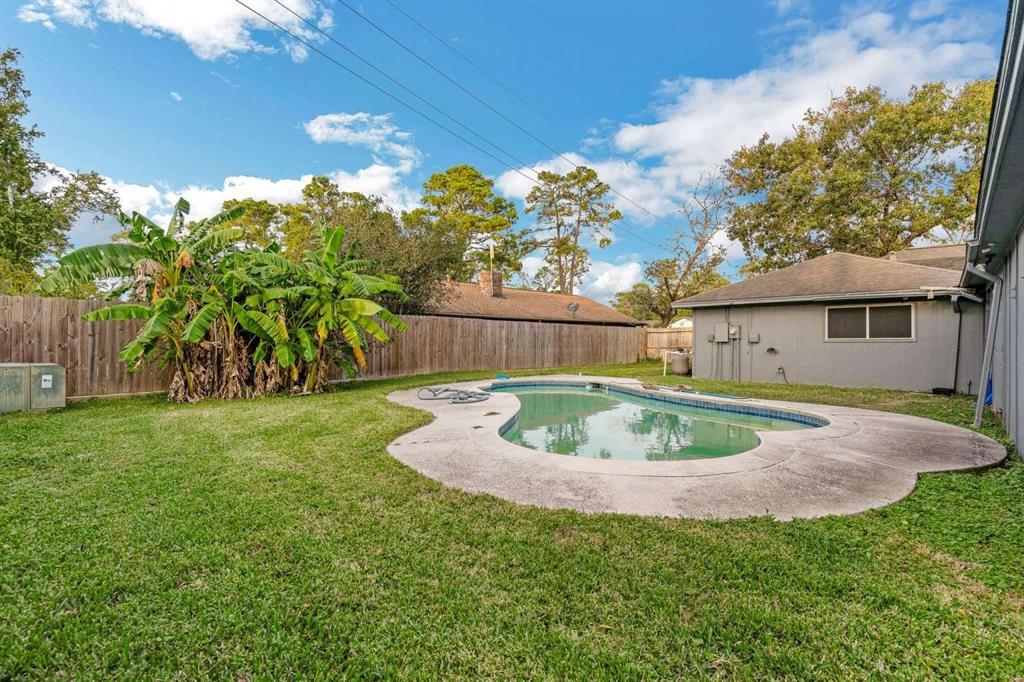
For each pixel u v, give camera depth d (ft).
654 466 14.82
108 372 28.12
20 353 25.05
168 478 12.89
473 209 102.27
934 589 7.84
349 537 9.62
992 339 21.61
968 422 22.47
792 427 25.68
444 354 48.39
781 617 7.08
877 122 65.77
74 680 5.80
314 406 25.27
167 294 26.71
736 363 43.68
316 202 94.48
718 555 8.97
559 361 61.00
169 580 7.90
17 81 49.78
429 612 7.23
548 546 9.35
